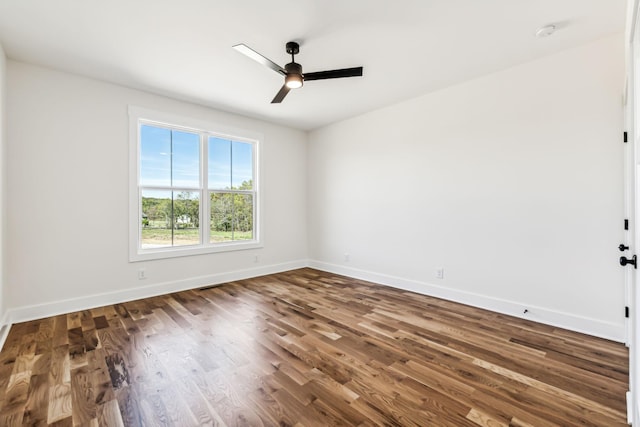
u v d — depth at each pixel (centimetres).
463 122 340
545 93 282
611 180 250
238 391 182
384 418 159
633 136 142
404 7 214
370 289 405
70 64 296
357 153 464
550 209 281
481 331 267
